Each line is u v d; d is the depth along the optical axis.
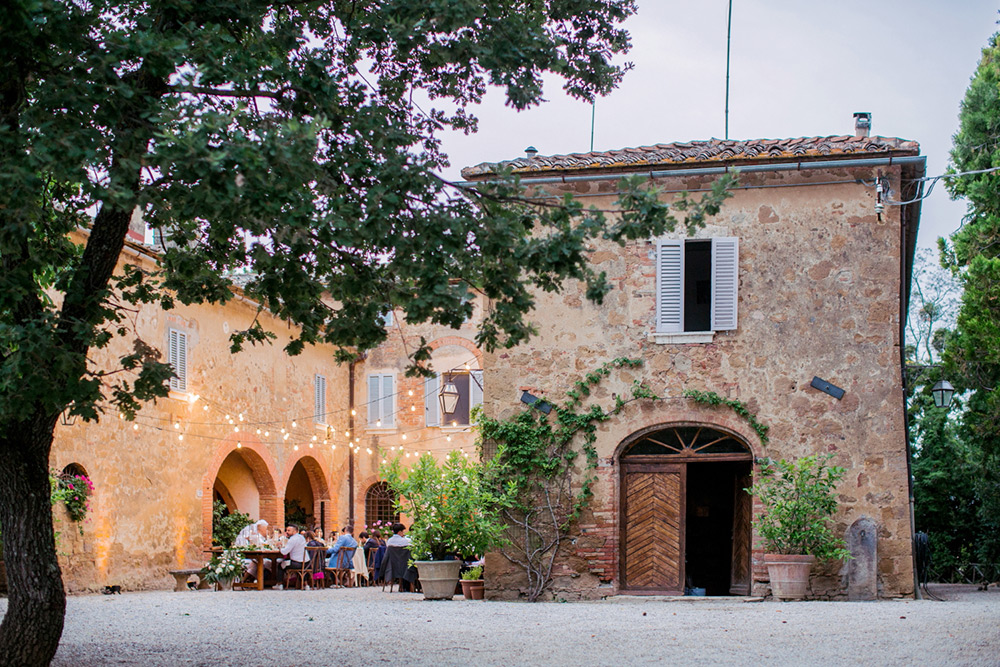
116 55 6.93
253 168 6.60
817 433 15.01
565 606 14.09
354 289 8.66
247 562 21.31
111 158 7.27
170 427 21.62
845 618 11.64
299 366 27.61
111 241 7.89
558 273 7.72
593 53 9.36
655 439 15.64
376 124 8.19
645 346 15.53
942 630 10.19
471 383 29.80
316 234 8.04
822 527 14.33
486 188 8.16
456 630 11.07
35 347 6.67
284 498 26.97
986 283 22.69
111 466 19.55
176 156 6.59
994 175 23.17
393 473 16.34
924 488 27.39
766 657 8.74
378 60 8.95
